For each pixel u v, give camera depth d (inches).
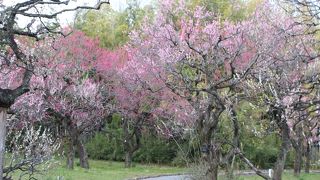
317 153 1305.4
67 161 1035.3
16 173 587.5
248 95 519.8
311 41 492.1
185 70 764.6
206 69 642.2
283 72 450.0
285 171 1221.1
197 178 577.0
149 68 851.4
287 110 398.0
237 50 649.6
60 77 965.2
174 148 1425.9
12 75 578.6
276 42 571.2
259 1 1064.8
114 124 1505.9
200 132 606.9
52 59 867.4
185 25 770.2
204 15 867.4
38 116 772.6
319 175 1135.0
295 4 386.9
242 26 711.7
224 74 678.5
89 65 1129.4
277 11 706.8
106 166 1291.8
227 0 1101.7
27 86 249.3
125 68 1080.2
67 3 252.8
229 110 557.0
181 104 849.5
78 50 1099.9
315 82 401.7
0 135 229.6
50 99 924.6
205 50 684.7
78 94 1023.0
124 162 1473.9
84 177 870.4
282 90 416.8
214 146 577.0
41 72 457.7
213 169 569.3
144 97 1130.0
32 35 275.3
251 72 575.8
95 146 1558.8
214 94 543.5
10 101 235.3
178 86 673.0
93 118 1131.9
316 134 711.1
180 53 703.1
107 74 1154.0
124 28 1582.2
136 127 1294.3
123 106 1179.3
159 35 787.4
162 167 1337.4
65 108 984.9
